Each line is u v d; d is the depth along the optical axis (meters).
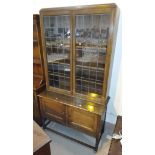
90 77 1.87
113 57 1.85
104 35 1.60
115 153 1.34
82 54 1.80
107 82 1.75
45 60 2.06
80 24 1.66
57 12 1.68
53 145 2.06
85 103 1.92
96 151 1.95
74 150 1.98
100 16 1.55
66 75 2.03
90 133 1.93
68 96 2.09
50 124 2.47
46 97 2.07
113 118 2.29
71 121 2.03
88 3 1.87
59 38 1.87
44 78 2.30
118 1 1.69
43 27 1.86
